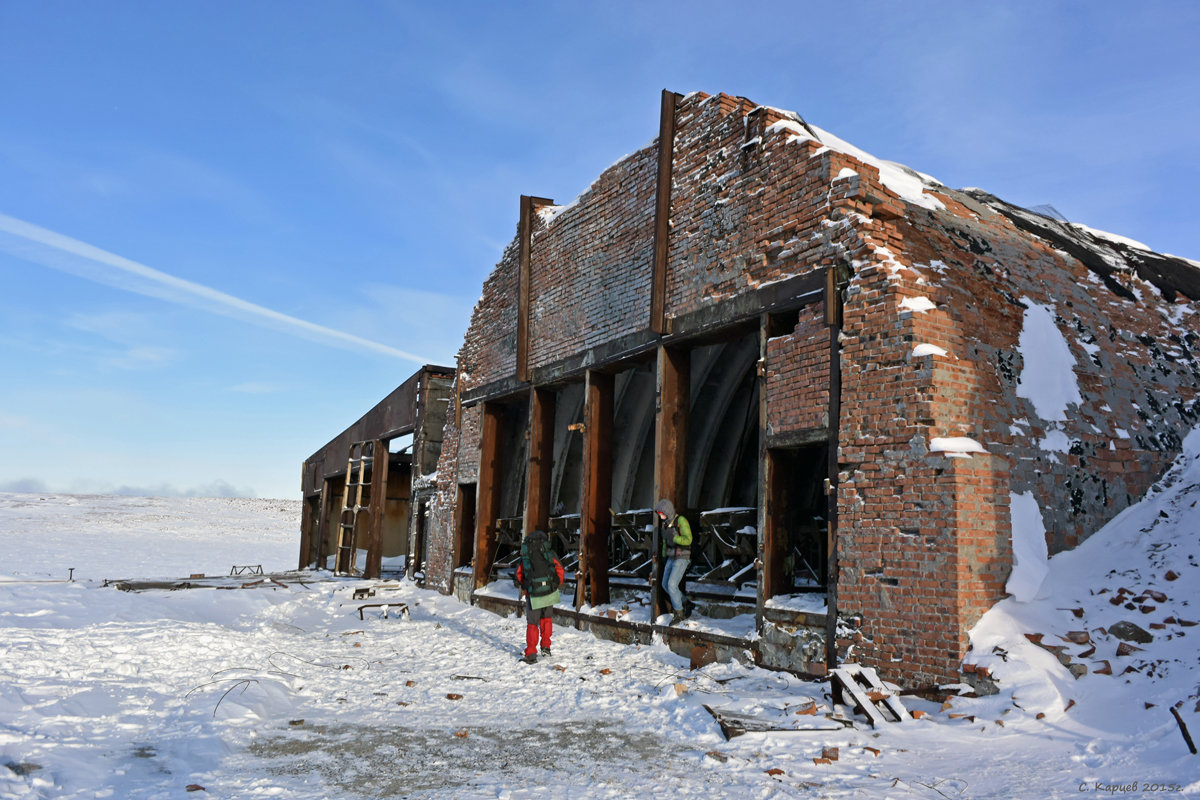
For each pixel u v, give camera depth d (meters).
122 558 39.22
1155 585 7.30
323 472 28.55
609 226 12.90
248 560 41.69
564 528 14.69
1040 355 8.80
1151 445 9.38
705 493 13.98
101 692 6.92
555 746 5.75
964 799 4.48
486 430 16.78
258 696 7.03
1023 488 7.93
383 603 15.81
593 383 13.04
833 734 5.87
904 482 7.53
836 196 8.68
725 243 10.22
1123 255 12.34
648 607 11.65
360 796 4.48
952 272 8.70
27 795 4.32
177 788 4.51
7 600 11.06
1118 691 6.12
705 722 6.29
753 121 10.07
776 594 9.02
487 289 17.42
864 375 8.02
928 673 7.10
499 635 12.21
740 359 13.05
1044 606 7.34
